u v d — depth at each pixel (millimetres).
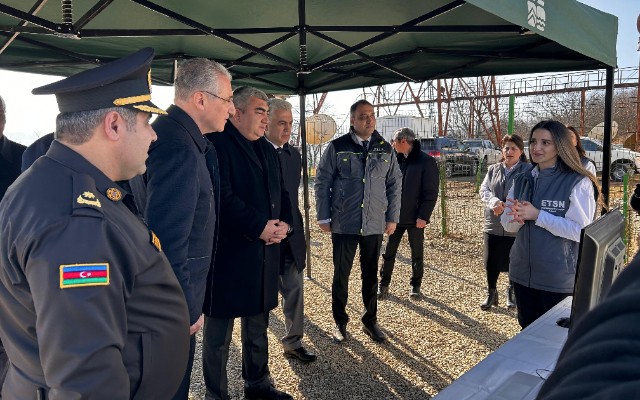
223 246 2443
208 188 1962
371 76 4859
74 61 3992
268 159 2766
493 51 3959
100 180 1167
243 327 2734
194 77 1965
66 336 959
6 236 1037
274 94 5508
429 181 4512
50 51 3766
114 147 1221
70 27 2393
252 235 2445
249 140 2631
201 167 1916
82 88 1160
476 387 1398
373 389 3035
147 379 1220
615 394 365
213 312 2432
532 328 1886
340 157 3596
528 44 3758
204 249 1973
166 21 3412
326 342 3762
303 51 3283
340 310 3756
